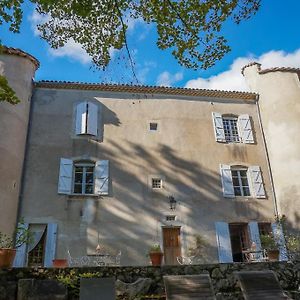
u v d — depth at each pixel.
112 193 13.27
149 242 12.77
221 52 8.13
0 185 11.68
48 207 12.60
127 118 14.71
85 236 12.43
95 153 13.80
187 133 14.95
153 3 7.46
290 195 14.10
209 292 6.23
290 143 14.75
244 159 15.02
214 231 13.42
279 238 13.27
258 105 16.27
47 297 6.05
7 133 12.39
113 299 5.79
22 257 11.64
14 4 6.96
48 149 13.48
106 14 7.62
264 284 6.60
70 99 14.56
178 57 8.21
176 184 13.89
